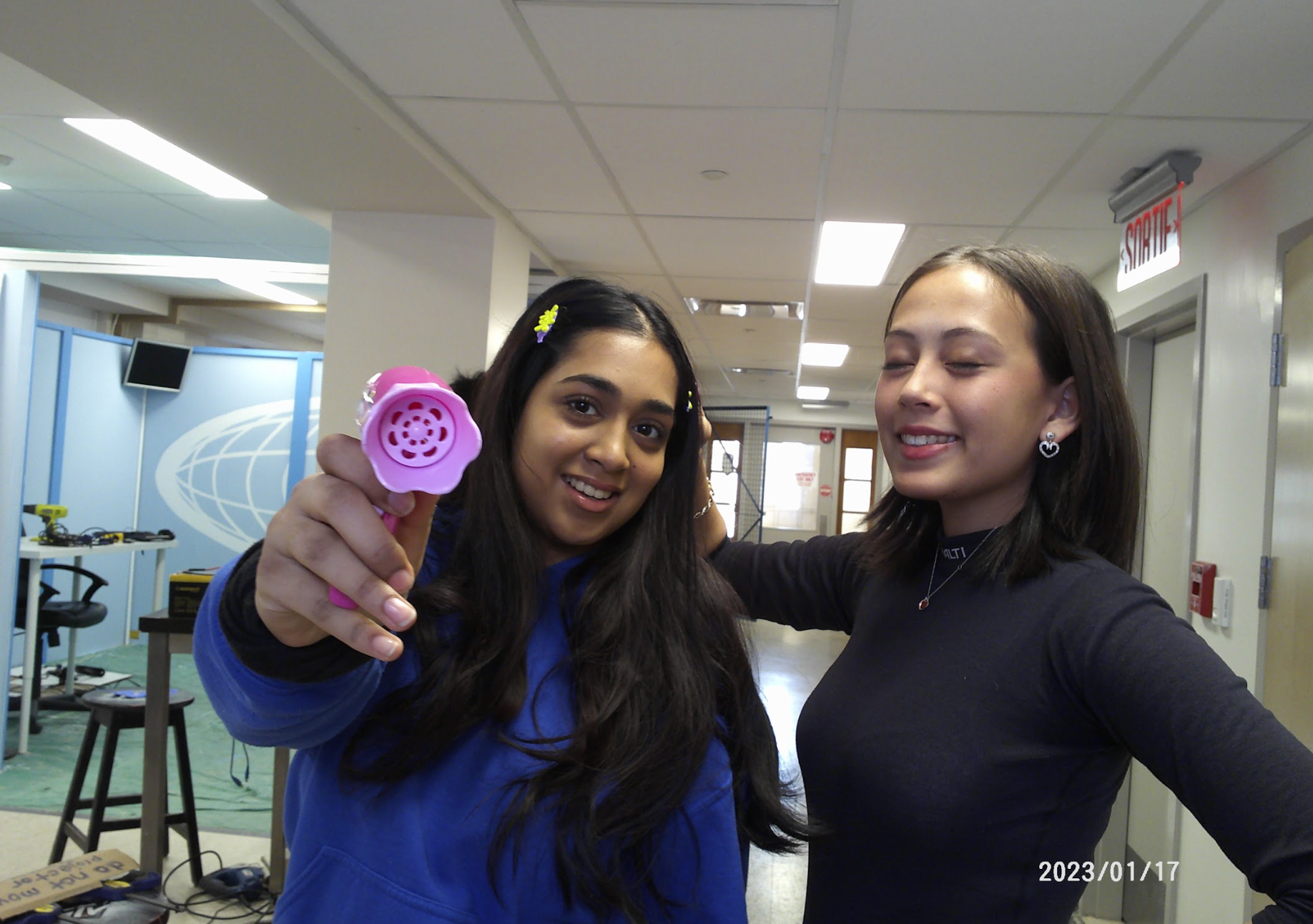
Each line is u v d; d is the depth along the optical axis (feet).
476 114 7.61
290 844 2.47
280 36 6.05
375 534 1.50
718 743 2.56
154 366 18.81
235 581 1.83
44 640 15.10
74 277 19.08
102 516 18.51
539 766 2.24
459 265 10.36
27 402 11.52
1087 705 2.58
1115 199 8.12
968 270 2.97
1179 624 2.51
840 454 37.14
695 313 16.63
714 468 35.96
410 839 2.20
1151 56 5.80
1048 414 2.95
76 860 6.77
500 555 2.39
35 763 11.94
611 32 5.99
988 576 2.94
